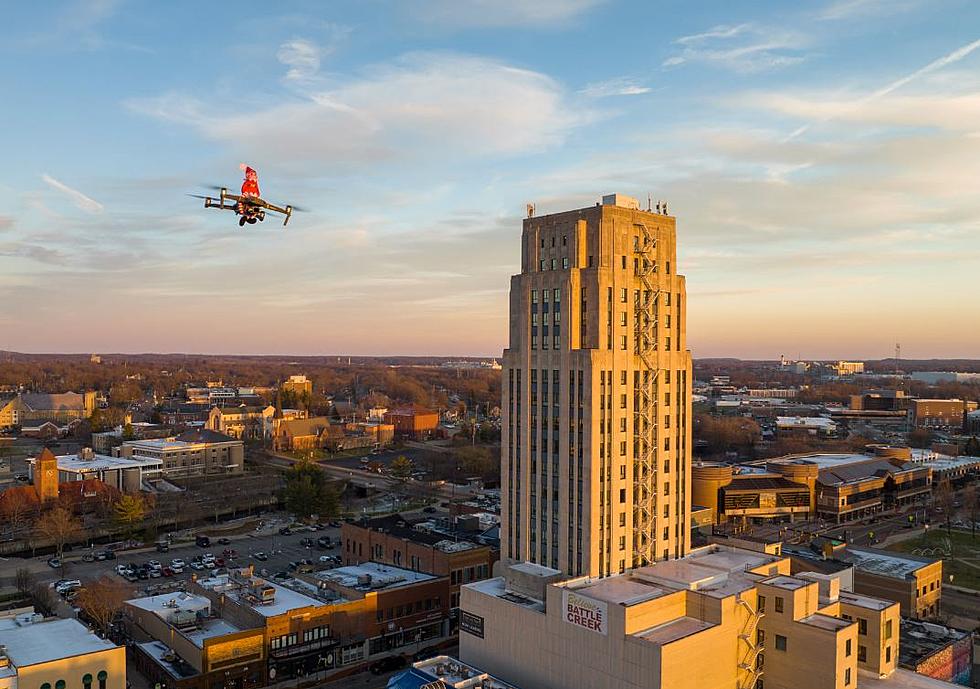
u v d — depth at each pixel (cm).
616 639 8988
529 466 11519
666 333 11894
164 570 18038
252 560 19500
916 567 15600
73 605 15300
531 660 10088
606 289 11031
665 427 11756
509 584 11025
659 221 11888
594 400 10656
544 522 11300
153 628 12900
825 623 9506
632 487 11225
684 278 12219
